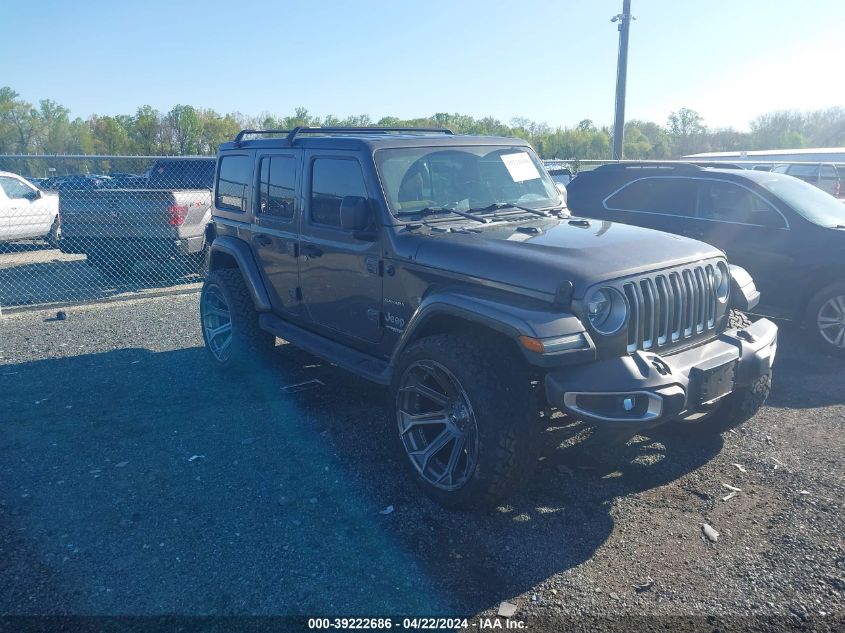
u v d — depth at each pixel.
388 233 4.33
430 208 4.51
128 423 5.10
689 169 7.61
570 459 4.42
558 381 3.42
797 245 6.74
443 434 3.83
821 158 17.31
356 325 4.78
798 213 6.85
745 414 4.44
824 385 5.84
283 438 4.80
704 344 4.01
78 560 3.36
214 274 6.21
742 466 4.30
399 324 4.38
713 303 4.09
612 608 2.99
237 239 6.09
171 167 16.11
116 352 7.03
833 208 7.23
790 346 7.06
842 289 6.53
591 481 4.14
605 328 3.54
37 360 6.78
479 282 3.79
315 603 3.03
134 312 8.90
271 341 6.04
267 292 5.74
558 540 3.52
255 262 5.84
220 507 3.86
